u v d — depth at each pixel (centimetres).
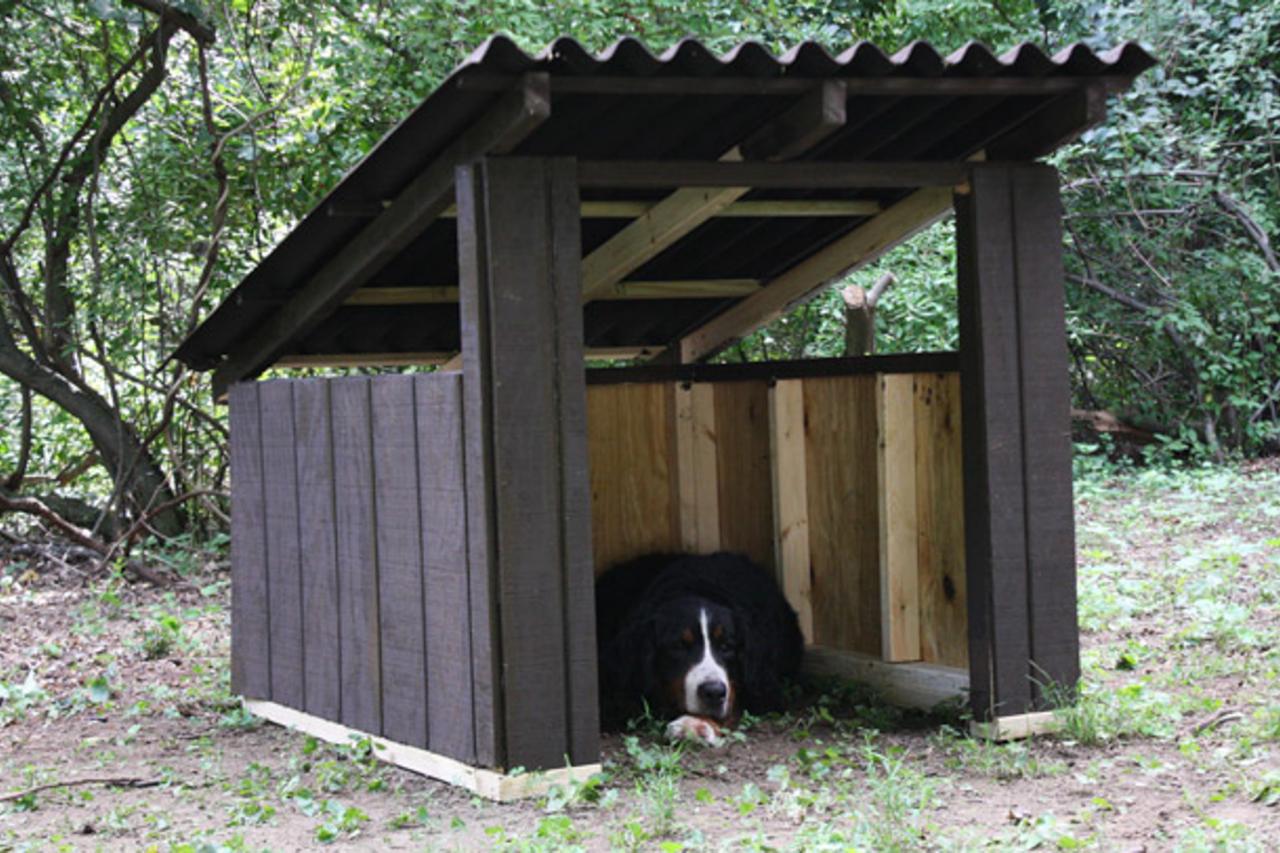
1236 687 671
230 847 475
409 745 600
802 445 766
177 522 1339
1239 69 1549
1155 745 582
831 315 1453
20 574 1186
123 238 1266
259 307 704
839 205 685
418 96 1230
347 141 1288
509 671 542
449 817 519
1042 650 611
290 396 686
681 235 668
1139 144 1513
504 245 541
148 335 1346
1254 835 447
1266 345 1550
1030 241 613
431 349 817
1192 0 1570
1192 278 1527
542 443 547
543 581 548
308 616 677
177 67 1338
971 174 605
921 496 709
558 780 546
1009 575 606
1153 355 1594
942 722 655
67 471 1382
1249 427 1531
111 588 1105
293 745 658
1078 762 561
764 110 572
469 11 1222
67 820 527
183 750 655
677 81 524
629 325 822
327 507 656
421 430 582
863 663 721
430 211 584
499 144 529
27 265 1385
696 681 645
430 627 582
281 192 1309
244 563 739
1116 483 1423
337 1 1271
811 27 1417
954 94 568
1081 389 1658
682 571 720
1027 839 447
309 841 491
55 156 1318
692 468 790
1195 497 1269
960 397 634
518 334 543
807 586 770
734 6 1326
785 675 730
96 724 716
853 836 461
